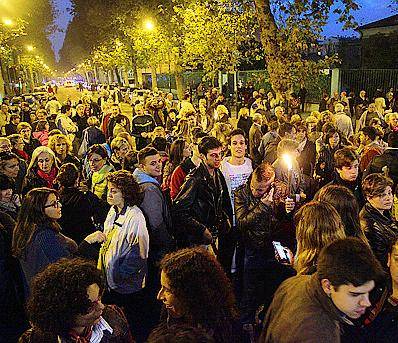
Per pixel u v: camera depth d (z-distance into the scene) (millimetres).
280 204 4219
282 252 3588
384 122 11930
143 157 4445
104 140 9906
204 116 13523
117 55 43562
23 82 53094
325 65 11641
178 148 6051
